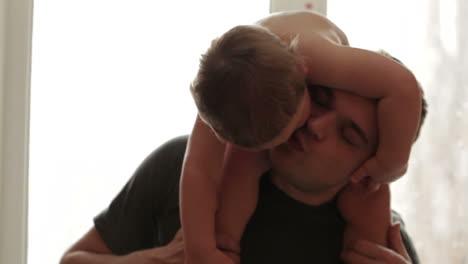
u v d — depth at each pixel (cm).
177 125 148
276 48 75
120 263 91
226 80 75
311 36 80
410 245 98
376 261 86
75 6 148
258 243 91
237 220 89
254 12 146
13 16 145
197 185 84
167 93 148
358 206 91
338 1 142
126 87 149
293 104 75
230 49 76
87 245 100
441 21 142
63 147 149
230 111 75
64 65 149
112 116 149
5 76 145
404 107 77
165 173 100
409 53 143
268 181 94
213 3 147
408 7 142
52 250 149
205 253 82
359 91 79
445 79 143
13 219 146
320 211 92
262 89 73
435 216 143
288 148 84
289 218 92
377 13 142
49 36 149
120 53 148
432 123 143
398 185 144
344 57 78
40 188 149
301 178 86
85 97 149
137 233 100
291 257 91
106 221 101
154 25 148
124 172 148
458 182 142
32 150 149
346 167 84
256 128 75
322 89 82
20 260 146
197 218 83
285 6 139
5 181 146
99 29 148
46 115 149
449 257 142
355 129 81
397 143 79
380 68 78
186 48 147
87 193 148
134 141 149
